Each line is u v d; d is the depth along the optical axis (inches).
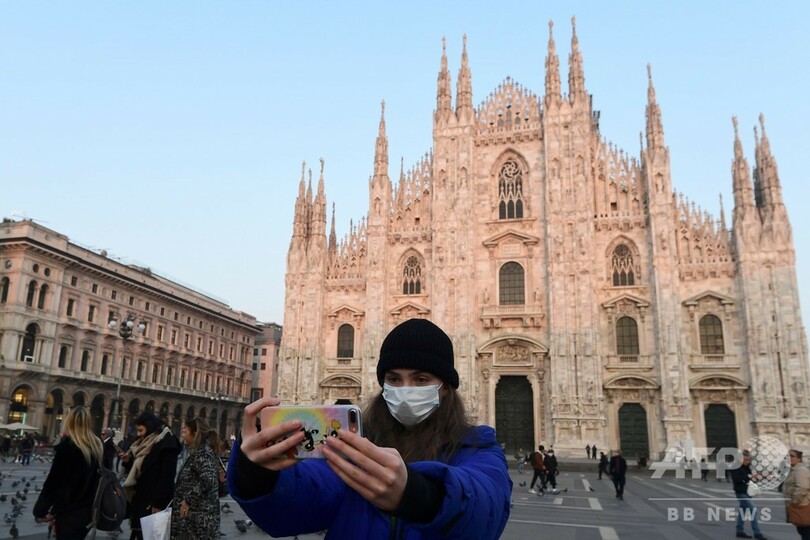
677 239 2461.9
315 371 2743.6
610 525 935.0
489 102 2822.3
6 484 1258.6
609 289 2486.5
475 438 167.2
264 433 121.0
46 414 2925.7
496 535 137.1
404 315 2714.1
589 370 2377.0
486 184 2738.7
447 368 171.6
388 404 171.9
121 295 3403.1
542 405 2458.2
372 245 2778.1
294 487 142.1
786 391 2190.0
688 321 2380.7
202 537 389.7
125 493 475.5
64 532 420.5
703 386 2300.7
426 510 114.1
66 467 425.1
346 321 2807.6
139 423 491.8
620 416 2389.3
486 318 2581.2
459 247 2645.2
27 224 2807.6
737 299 2341.3
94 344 3181.6
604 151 2620.6
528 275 2588.6
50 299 2918.3
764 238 2329.0
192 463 401.1
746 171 2397.9
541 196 2647.6
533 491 1482.5
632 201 2539.4
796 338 2222.0
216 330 4340.6
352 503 154.8
